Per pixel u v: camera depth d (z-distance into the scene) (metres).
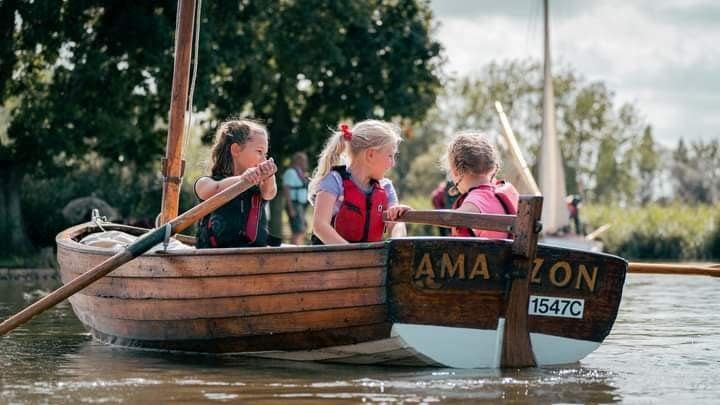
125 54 27.56
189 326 8.52
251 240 8.88
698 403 6.44
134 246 8.28
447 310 7.68
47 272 22.62
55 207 30.67
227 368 7.80
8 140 28.19
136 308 8.90
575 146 85.81
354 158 8.45
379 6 36.69
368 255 7.70
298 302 7.93
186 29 10.52
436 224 7.90
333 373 7.53
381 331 7.72
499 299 7.70
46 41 27.30
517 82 85.50
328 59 33.66
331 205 8.32
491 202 8.25
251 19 30.16
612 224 39.72
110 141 27.58
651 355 8.73
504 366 7.80
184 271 8.42
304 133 36.59
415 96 36.28
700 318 12.10
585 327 8.02
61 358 8.48
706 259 38.19
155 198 33.09
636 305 14.08
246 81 32.88
